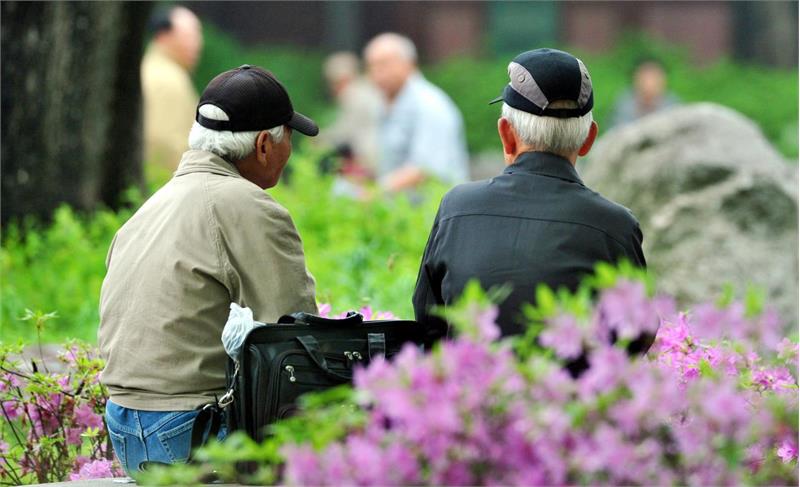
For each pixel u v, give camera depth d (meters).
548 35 64.56
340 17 59.38
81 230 15.11
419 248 15.48
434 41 63.97
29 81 15.96
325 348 6.82
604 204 6.95
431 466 4.82
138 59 16.52
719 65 54.09
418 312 7.20
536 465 4.82
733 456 5.02
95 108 16.27
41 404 8.73
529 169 7.03
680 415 5.50
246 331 6.78
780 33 63.75
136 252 7.45
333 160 20.03
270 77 7.73
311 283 7.50
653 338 6.66
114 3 16.17
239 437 5.22
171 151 19.23
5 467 8.65
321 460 4.82
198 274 7.24
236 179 7.48
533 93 7.02
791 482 5.67
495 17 64.38
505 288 6.70
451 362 4.82
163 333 7.23
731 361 7.15
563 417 4.75
